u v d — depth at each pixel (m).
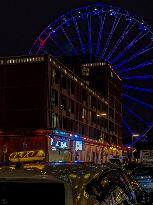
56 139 50.97
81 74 85.75
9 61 51.00
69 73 58.28
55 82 52.28
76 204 3.42
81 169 4.04
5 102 50.62
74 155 58.25
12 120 50.09
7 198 3.54
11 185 3.57
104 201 3.95
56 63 52.69
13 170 3.76
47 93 49.31
